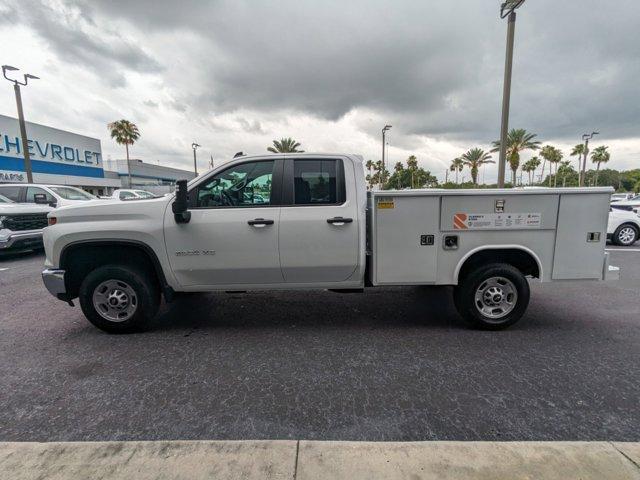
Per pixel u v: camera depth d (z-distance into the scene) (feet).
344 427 8.49
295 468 7.04
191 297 18.98
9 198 33.99
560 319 15.40
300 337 13.73
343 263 13.66
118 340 13.57
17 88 56.03
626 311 16.44
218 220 13.26
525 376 10.71
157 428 8.50
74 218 13.51
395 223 13.42
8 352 12.59
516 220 13.38
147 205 13.51
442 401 9.50
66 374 11.06
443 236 13.50
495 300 13.91
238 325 15.05
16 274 25.11
